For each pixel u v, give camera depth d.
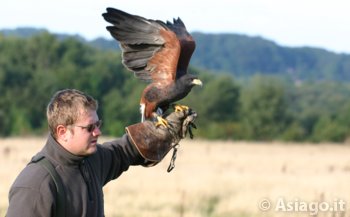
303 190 20.00
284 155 46.25
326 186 21.53
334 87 135.88
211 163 34.94
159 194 19.27
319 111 98.69
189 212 16.42
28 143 54.94
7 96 84.00
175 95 6.79
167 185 21.97
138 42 6.78
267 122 82.75
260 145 65.00
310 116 92.69
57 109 5.05
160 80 6.83
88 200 5.15
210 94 84.75
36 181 4.96
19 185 4.98
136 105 80.25
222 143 65.88
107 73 88.56
